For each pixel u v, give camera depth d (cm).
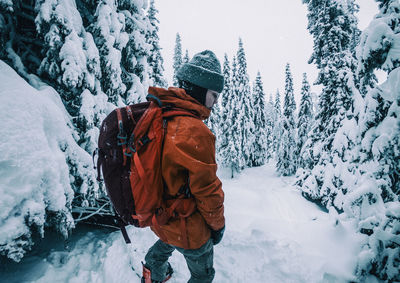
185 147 131
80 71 338
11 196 186
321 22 1277
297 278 283
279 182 2252
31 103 234
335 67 1188
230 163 2561
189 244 158
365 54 360
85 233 369
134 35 556
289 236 414
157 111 140
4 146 192
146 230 399
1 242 178
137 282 263
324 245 346
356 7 1288
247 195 1253
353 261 293
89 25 439
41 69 343
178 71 167
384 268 264
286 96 2694
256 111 3141
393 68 342
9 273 240
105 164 134
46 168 222
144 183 129
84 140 367
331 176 1048
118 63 444
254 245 341
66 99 373
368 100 374
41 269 255
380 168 334
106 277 260
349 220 381
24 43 369
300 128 2370
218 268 301
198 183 135
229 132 2575
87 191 339
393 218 279
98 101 405
